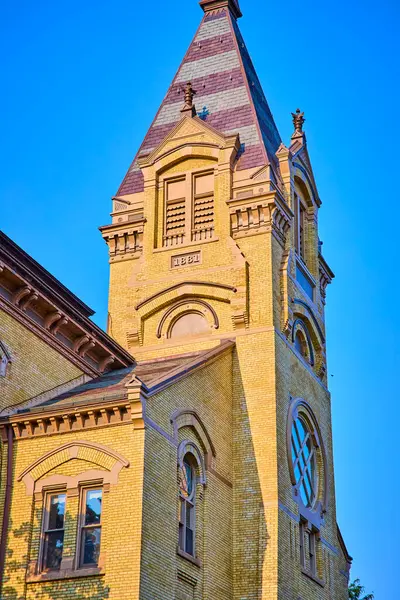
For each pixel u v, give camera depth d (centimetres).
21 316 3200
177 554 2861
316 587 3597
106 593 2612
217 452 3319
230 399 3541
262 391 3544
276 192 3844
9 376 3092
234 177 3959
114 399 2809
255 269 3775
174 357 3775
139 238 4078
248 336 3666
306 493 3762
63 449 2841
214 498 3231
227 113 4216
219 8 4706
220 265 3831
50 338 3338
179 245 3959
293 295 3894
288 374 3709
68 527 2739
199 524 3094
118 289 4038
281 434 3512
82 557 2705
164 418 2931
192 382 3219
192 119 4116
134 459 2748
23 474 2855
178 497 2930
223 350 3541
